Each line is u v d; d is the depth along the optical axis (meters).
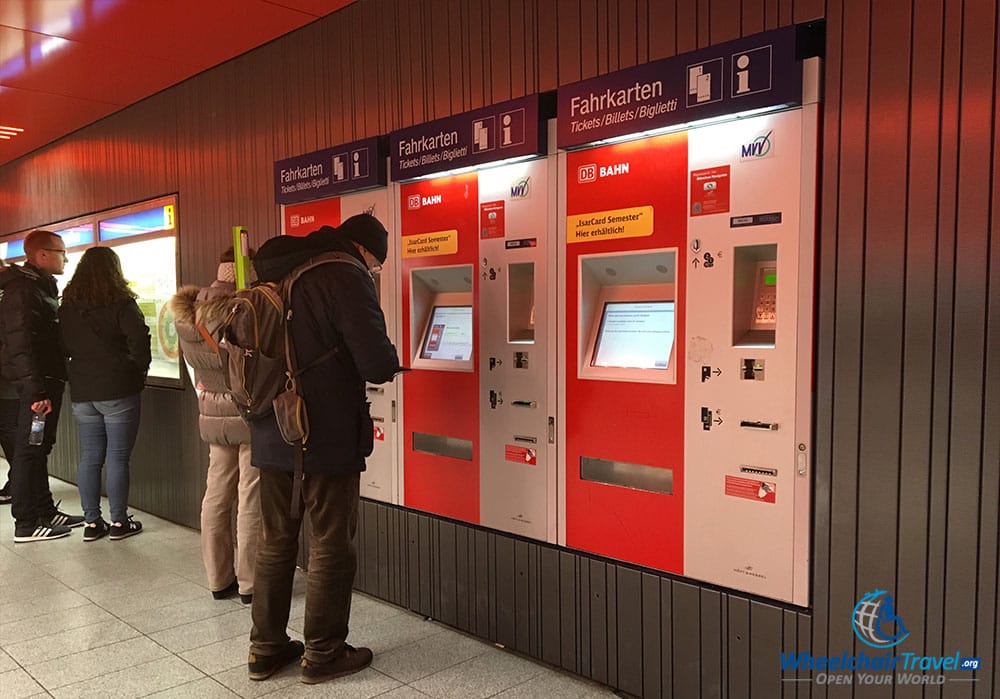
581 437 2.59
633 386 2.43
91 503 4.41
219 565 3.39
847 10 1.95
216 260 4.30
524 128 2.62
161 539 4.44
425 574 3.18
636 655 2.48
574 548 2.64
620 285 2.57
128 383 4.34
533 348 2.72
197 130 4.37
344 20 3.40
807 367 2.04
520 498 2.80
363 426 2.60
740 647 2.22
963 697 1.84
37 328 4.40
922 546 1.88
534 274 2.70
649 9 2.35
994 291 1.75
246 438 3.21
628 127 2.34
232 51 3.95
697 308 2.26
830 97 1.98
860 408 1.96
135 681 2.62
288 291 2.48
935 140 1.82
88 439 4.38
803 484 2.07
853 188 1.95
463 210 2.92
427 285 3.20
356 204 3.38
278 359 2.46
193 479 4.63
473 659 2.79
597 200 2.50
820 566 2.05
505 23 2.77
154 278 4.89
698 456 2.28
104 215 5.38
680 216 2.29
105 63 4.12
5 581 3.68
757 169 2.12
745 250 2.17
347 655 2.68
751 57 2.06
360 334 2.46
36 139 5.92
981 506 1.79
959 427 1.81
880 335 1.92
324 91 3.53
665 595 2.39
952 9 1.79
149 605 3.35
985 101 1.75
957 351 1.81
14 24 3.53
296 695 2.51
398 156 3.11
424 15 3.06
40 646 2.92
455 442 3.08
